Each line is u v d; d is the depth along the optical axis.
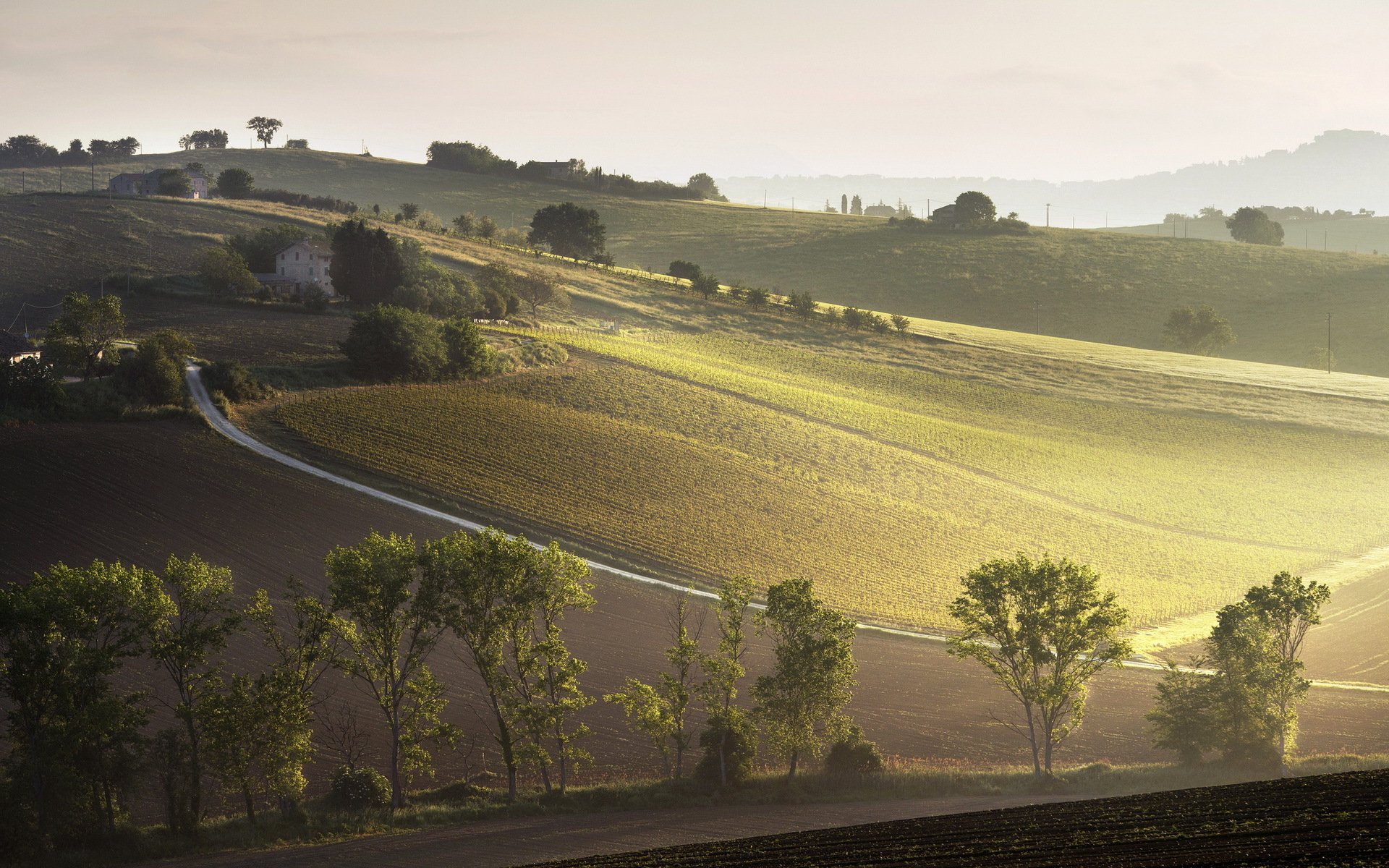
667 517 78.88
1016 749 47.12
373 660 40.59
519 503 76.88
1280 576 45.44
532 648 42.44
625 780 42.19
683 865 20.16
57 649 34.69
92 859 31.27
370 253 127.56
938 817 23.22
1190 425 122.06
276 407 88.25
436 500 75.00
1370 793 18.05
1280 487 103.25
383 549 40.78
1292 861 14.09
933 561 77.38
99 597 36.28
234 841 32.72
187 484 71.31
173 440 78.50
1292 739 42.81
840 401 120.94
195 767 35.62
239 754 36.19
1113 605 44.72
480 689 50.59
